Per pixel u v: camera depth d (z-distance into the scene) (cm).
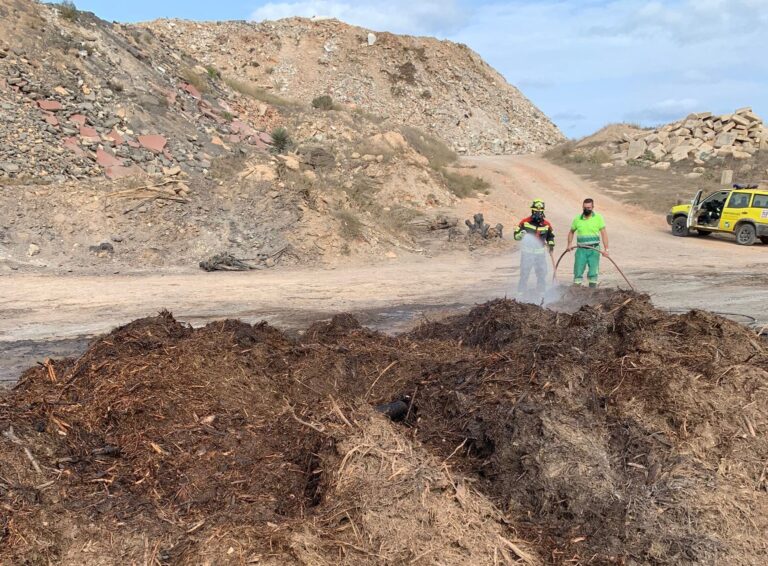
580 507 375
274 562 308
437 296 1255
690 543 356
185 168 2177
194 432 439
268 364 545
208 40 6644
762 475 408
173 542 334
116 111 2364
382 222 2152
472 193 3020
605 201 3188
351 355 580
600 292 857
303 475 398
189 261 1630
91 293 1243
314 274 1577
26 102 2145
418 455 388
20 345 840
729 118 4306
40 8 2727
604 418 451
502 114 7206
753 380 477
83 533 336
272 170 2133
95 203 1733
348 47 7000
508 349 564
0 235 1556
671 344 545
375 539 329
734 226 2242
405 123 6294
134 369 492
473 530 345
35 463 379
